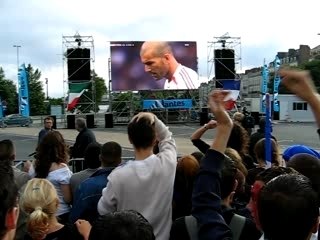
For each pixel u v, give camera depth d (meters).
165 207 2.97
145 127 3.02
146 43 35.25
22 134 32.06
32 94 85.50
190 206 3.35
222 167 2.31
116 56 35.12
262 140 4.91
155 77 35.50
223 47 37.09
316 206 1.57
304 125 40.84
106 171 3.87
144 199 2.94
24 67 36.88
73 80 34.94
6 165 1.67
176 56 35.69
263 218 1.59
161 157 3.05
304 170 2.58
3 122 39.03
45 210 2.91
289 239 1.54
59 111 42.25
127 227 1.46
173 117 39.62
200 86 39.28
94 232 1.48
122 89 35.31
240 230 2.35
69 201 4.69
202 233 1.99
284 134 30.44
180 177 3.36
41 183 3.00
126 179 2.93
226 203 2.52
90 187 3.74
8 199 1.50
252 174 3.93
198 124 37.56
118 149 4.15
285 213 1.53
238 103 37.88
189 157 3.44
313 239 1.91
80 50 34.84
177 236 2.28
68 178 4.67
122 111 40.09
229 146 5.02
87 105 36.16
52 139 4.72
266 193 1.60
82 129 9.76
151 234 1.49
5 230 1.50
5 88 82.56
